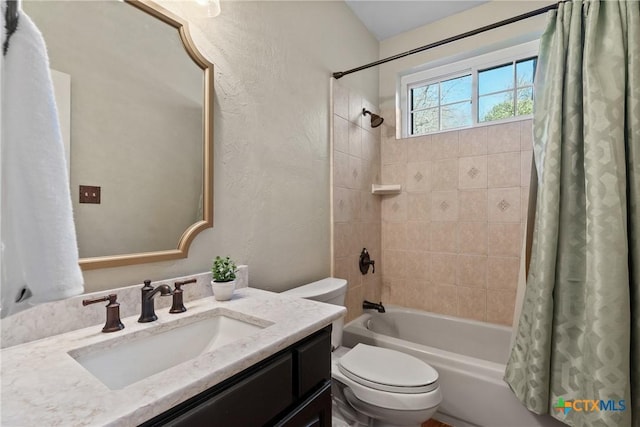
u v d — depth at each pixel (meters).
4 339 0.65
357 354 1.41
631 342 1.16
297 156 1.62
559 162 1.31
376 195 2.46
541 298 1.28
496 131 2.06
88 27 0.83
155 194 0.97
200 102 1.11
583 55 1.32
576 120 1.32
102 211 0.85
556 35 1.41
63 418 0.42
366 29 2.36
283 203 1.53
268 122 1.43
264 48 1.42
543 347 1.26
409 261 2.39
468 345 2.05
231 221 1.24
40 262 0.35
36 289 0.35
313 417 0.80
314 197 1.77
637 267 1.16
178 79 1.04
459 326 2.09
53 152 0.37
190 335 0.88
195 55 1.08
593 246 1.17
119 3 0.90
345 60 2.08
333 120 1.92
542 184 1.37
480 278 2.11
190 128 1.07
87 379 0.53
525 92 2.07
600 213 1.17
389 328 2.26
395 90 2.47
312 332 0.80
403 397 1.15
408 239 2.40
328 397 0.86
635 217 1.18
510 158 2.01
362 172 2.25
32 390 0.50
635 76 1.21
